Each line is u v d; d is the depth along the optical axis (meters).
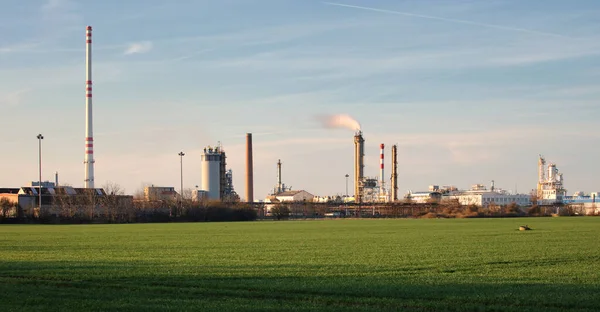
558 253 51.62
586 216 182.12
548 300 28.86
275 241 69.56
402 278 36.12
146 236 81.81
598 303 28.20
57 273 38.81
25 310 27.05
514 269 40.34
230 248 59.00
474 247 58.75
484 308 27.41
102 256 50.62
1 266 42.75
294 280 35.44
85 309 27.28
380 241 68.69
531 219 149.88
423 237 75.94
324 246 61.19
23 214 151.62
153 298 29.92
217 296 30.53
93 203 166.75
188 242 68.44
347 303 28.64
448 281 34.78
